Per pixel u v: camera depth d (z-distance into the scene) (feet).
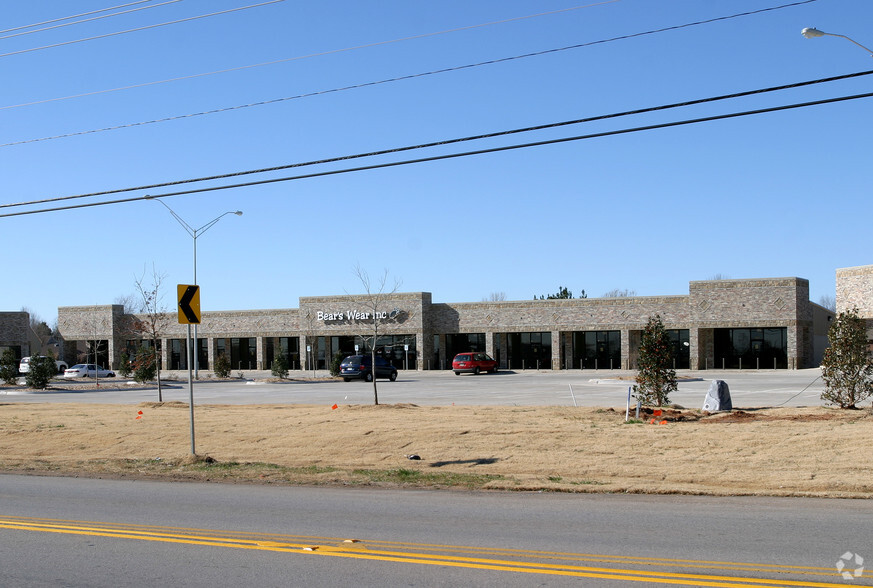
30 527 31.91
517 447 52.29
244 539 29.17
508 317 189.57
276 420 69.10
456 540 28.53
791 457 44.45
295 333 208.64
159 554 26.94
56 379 177.37
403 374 180.34
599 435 53.72
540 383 133.90
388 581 23.08
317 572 24.21
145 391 135.44
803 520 31.17
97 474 49.44
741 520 31.35
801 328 164.45
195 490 42.16
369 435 58.75
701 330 169.78
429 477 44.65
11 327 214.48
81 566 25.50
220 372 176.35
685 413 63.41
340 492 40.93
